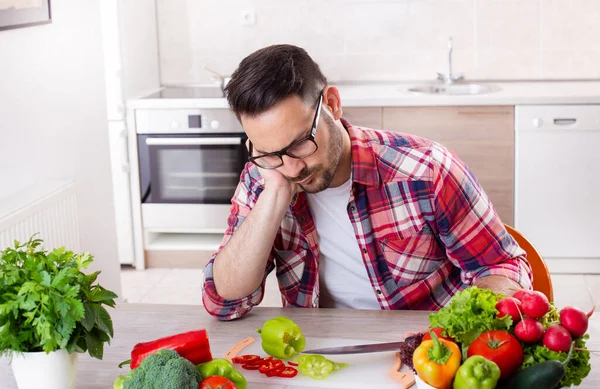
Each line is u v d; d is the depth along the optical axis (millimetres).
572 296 3869
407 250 1896
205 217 4398
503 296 1333
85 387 1495
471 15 4527
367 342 1630
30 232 2684
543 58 4527
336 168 1755
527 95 3973
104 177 3588
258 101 1536
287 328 1555
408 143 1892
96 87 3510
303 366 1520
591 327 1684
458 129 4066
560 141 4008
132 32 4379
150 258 4512
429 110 4066
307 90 1570
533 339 1261
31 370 1406
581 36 4477
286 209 1790
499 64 4566
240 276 1753
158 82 4812
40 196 2783
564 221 4109
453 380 1252
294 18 4668
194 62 4805
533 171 4062
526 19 4492
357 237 1885
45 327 1347
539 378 1192
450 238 1854
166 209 4410
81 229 3328
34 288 1348
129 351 1635
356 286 1961
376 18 4602
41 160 3031
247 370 1528
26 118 2912
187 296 4027
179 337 1422
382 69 4668
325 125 1638
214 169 4320
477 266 1853
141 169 4371
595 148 3994
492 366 1207
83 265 1436
